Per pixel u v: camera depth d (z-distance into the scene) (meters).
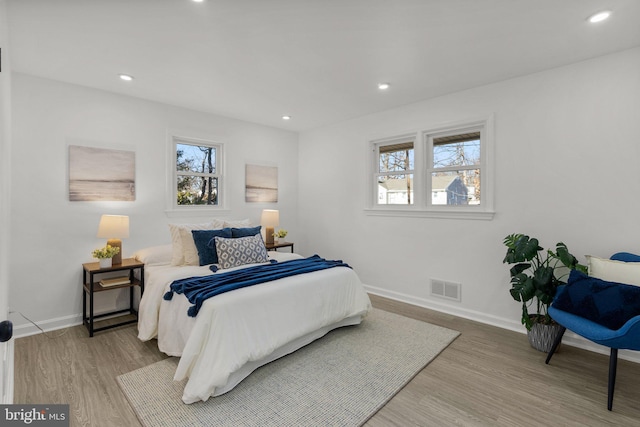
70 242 3.15
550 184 2.87
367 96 3.56
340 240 4.68
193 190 4.12
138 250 3.57
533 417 1.85
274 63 2.73
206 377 1.95
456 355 2.59
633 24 2.14
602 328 1.97
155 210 3.72
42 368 2.32
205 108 3.98
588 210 2.69
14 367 2.33
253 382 2.18
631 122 2.50
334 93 3.47
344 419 1.82
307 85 3.23
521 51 2.52
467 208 3.44
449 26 2.17
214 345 2.03
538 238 2.95
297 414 1.86
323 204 4.91
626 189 2.52
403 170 4.05
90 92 3.26
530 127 2.97
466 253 3.41
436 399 2.01
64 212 3.11
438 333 2.99
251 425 1.77
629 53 2.50
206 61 2.69
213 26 2.17
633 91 2.49
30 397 1.98
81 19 2.07
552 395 2.05
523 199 3.02
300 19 2.09
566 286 2.31
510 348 2.71
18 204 2.88
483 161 3.35
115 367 2.34
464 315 3.42
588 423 1.80
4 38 1.60
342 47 2.46
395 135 3.98
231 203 4.43
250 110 4.08
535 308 2.97
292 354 2.58
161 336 2.52
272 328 2.32
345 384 2.16
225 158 4.35
